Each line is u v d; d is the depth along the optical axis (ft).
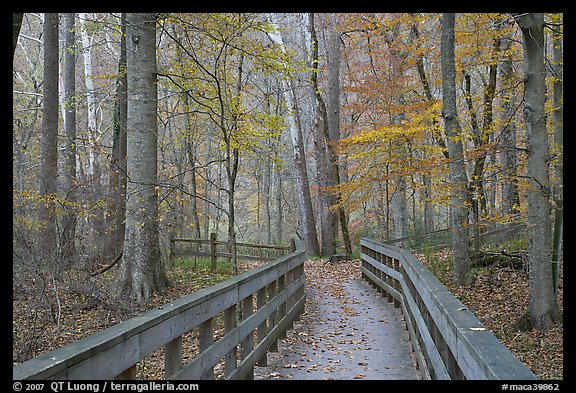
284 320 26.63
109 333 8.72
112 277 41.57
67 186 46.73
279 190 118.62
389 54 63.36
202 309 13.33
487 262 50.88
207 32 33.01
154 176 38.91
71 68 64.34
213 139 79.46
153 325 10.15
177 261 55.36
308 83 74.69
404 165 54.95
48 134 49.78
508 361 7.27
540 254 36.29
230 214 32.07
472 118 56.08
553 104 52.11
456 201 46.93
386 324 30.45
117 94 52.42
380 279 41.16
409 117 56.24
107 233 46.26
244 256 55.47
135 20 38.27
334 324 30.71
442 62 46.47
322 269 62.75
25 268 29.60
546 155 36.42
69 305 30.19
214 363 14.19
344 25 68.90
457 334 9.63
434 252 61.87
